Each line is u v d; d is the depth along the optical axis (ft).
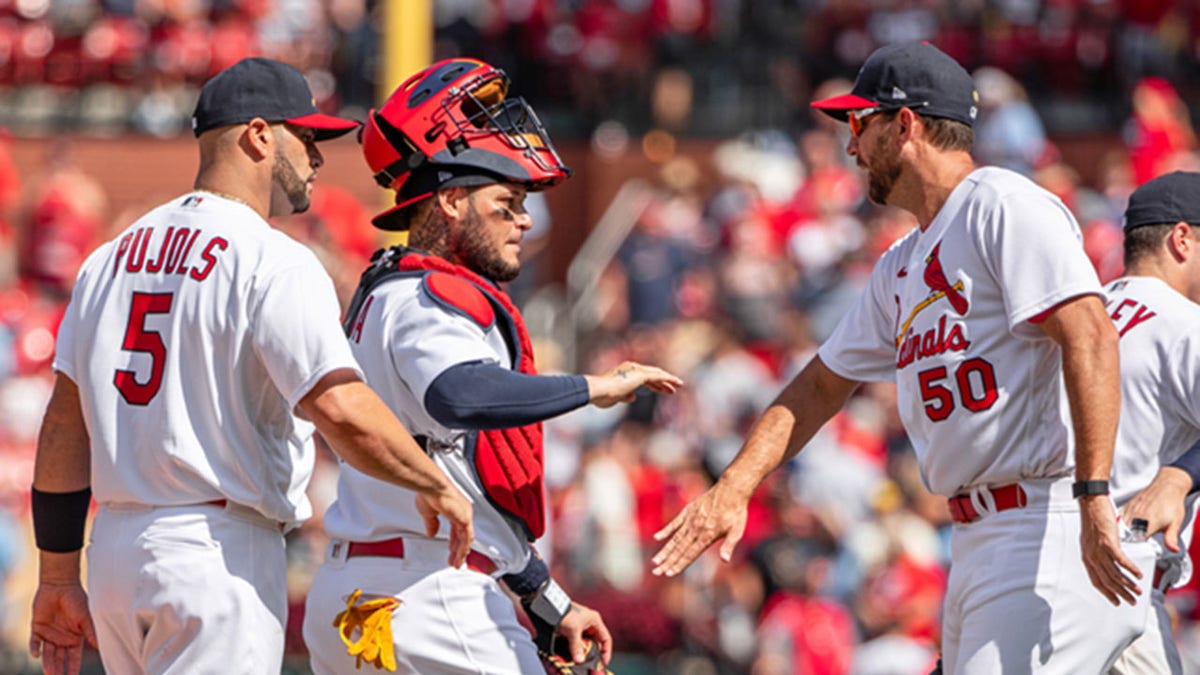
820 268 169.58
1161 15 195.00
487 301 48.29
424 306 47.47
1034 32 198.59
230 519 46.06
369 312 48.83
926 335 49.78
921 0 203.41
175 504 45.78
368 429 44.09
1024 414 48.60
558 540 135.03
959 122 50.42
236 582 45.70
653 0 213.46
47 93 210.18
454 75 49.73
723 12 214.90
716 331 165.17
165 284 46.09
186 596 45.21
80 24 210.38
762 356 161.89
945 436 49.55
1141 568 50.80
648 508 138.92
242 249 45.68
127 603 45.98
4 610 129.59
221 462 45.78
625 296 177.99
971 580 49.67
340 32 209.05
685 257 178.70
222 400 45.60
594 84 211.00
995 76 177.27
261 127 47.11
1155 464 54.90
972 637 49.37
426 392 46.21
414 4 128.98
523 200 50.75
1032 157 170.60
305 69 208.13
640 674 123.24
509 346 48.83
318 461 134.31
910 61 50.44
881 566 114.62
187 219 46.62
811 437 55.31
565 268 203.62
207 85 47.62
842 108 51.19
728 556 53.42
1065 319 46.91
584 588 130.52
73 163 202.49
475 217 49.19
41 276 190.19
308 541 127.54
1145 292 56.18
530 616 52.29
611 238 194.59
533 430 49.85
